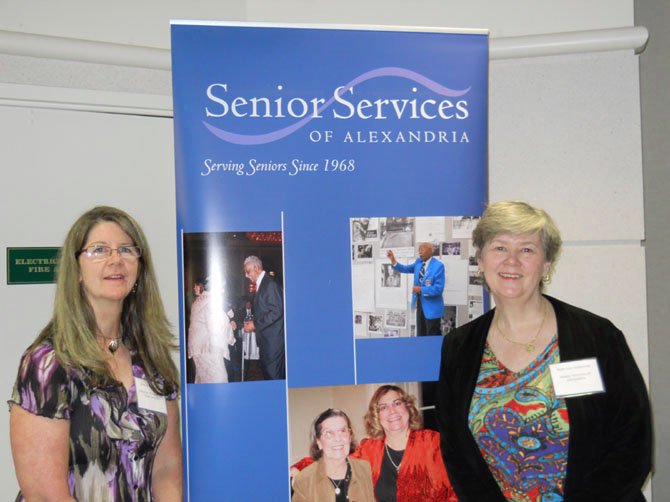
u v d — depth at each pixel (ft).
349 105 5.90
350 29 5.90
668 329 7.38
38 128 6.70
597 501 4.86
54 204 6.78
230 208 5.72
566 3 7.61
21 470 5.02
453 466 5.46
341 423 5.86
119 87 7.08
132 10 7.29
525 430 5.13
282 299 5.79
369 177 5.93
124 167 7.14
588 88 7.39
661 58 7.29
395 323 5.98
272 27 5.78
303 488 5.78
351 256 5.91
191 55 5.68
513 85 7.54
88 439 5.13
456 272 6.08
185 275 5.68
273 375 5.77
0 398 6.56
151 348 5.77
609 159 7.38
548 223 5.23
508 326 5.49
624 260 7.39
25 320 6.66
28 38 6.47
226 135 5.72
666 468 7.39
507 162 7.60
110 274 5.43
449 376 5.67
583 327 5.28
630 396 5.06
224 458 5.67
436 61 6.04
